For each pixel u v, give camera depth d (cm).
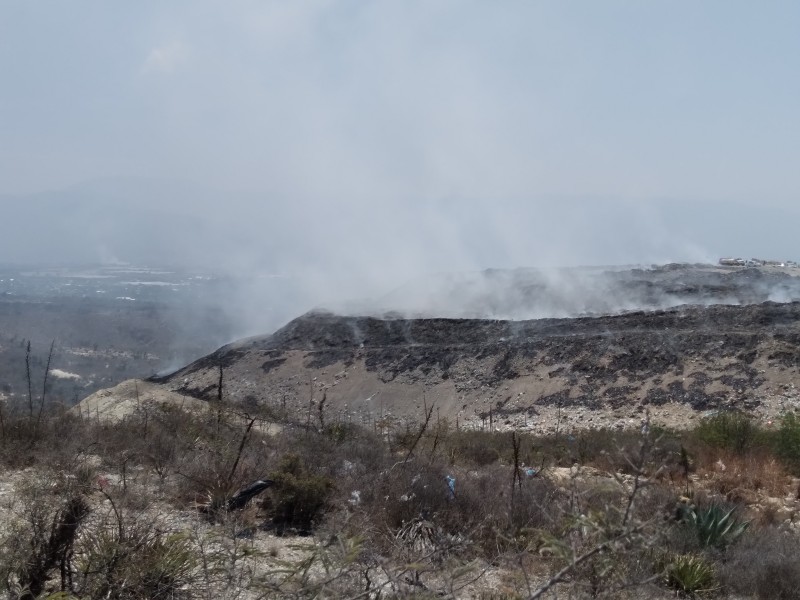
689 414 3803
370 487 964
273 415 2472
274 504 923
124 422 1600
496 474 1202
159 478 1032
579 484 1020
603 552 458
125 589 561
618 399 4197
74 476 862
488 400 4659
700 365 4284
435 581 620
